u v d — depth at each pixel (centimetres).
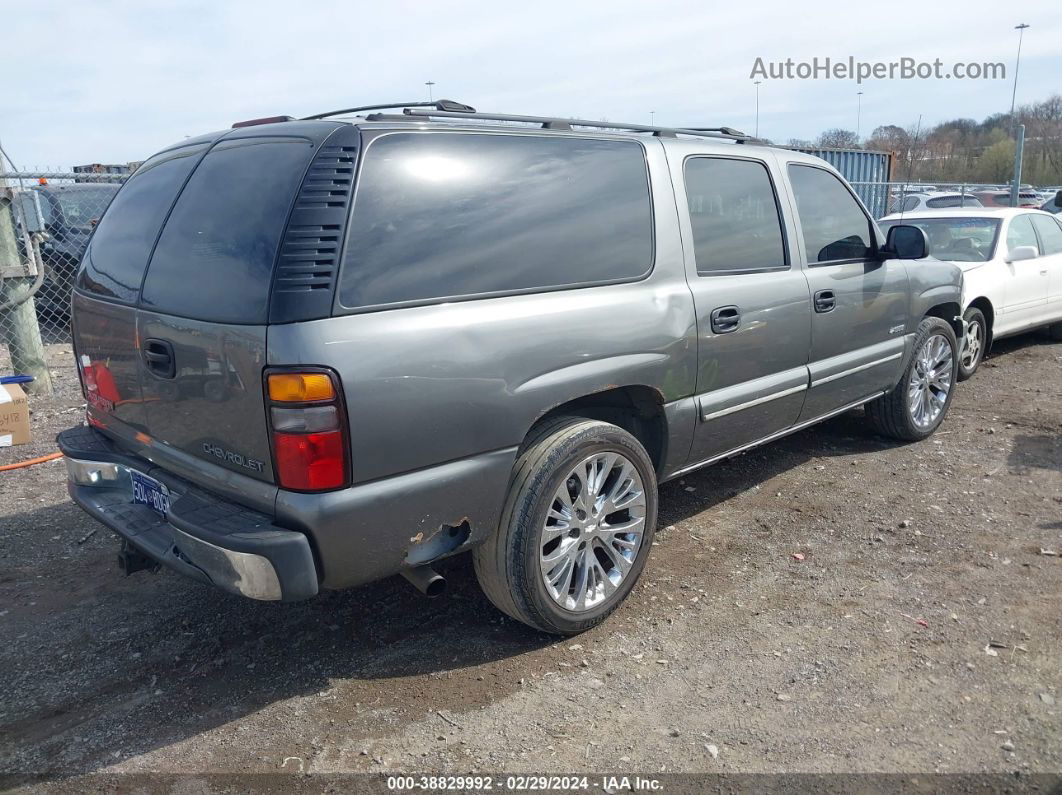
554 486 299
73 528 446
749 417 395
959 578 361
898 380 514
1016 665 295
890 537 406
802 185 436
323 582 256
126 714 284
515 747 262
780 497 462
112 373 316
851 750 255
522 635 328
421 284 264
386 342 251
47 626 343
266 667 311
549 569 307
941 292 536
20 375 679
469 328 271
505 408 282
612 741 263
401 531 264
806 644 314
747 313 379
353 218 253
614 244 327
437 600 357
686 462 373
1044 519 419
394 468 258
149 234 304
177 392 278
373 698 289
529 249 296
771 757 253
